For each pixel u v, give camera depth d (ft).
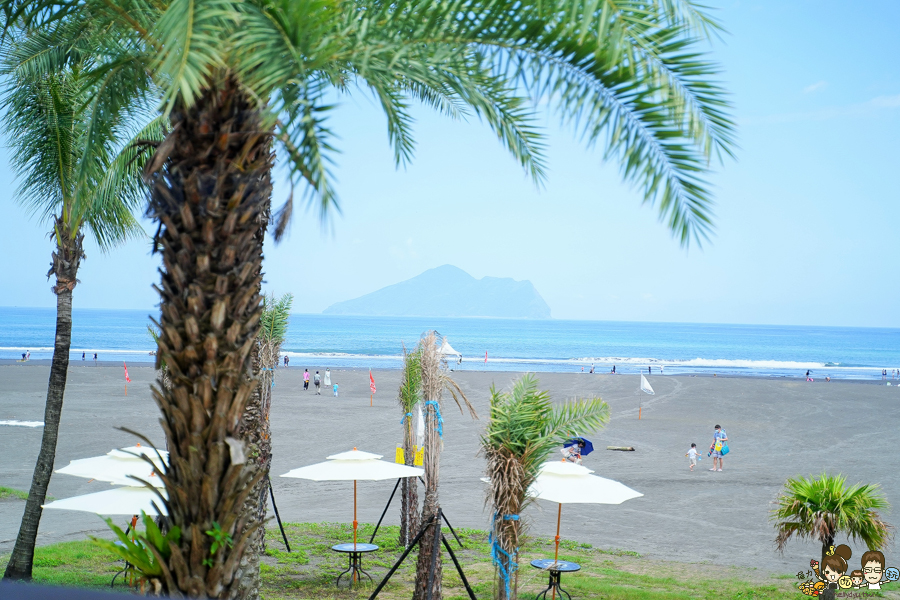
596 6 12.94
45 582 38.91
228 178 16.58
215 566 16.88
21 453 91.56
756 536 62.64
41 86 35.09
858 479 89.20
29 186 37.29
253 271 17.46
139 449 43.57
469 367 328.70
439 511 37.81
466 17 16.20
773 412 160.25
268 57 13.91
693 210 15.34
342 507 71.51
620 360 417.08
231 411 17.06
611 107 15.71
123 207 39.81
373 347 491.31
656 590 44.06
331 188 13.58
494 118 16.78
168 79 17.33
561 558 53.72
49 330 621.31
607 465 97.25
